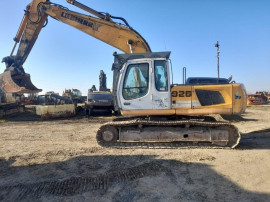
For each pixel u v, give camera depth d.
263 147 6.85
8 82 15.60
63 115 16.22
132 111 6.88
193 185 4.22
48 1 12.92
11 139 8.62
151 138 7.02
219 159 5.68
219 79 9.75
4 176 4.83
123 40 10.98
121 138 7.07
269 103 34.91
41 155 6.34
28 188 4.22
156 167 5.12
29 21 14.00
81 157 6.10
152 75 6.81
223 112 6.84
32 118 16.09
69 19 11.80
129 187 4.18
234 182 4.31
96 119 15.16
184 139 6.93
